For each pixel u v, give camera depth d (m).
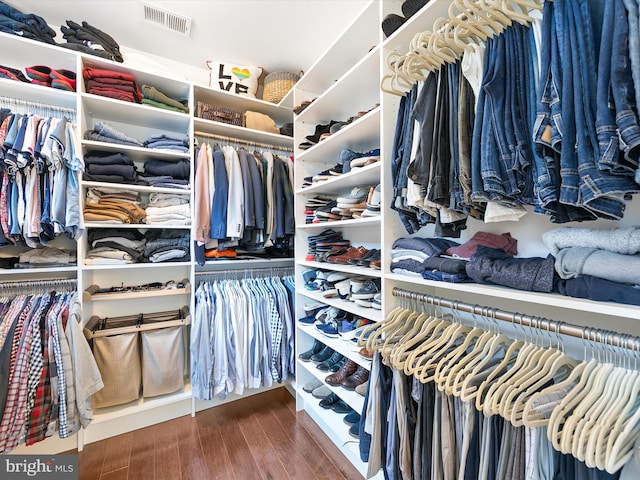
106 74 1.70
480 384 0.78
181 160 2.03
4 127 1.36
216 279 2.21
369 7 1.26
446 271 0.97
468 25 0.76
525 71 0.71
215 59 2.17
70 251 1.76
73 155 1.48
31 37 1.51
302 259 2.07
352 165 1.46
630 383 0.61
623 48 0.51
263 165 2.07
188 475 1.40
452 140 0.88
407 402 1.00
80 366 1.45
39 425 1.32
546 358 0.74
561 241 0.79
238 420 1.86
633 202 0.77
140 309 2.09
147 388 1.83
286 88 2.23
